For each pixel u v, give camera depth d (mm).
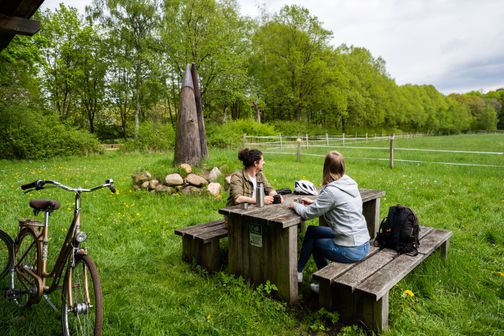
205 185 7848
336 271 2941
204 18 28359
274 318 3066
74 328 2736
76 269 2637
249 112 42062
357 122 50875
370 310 2822
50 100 34969
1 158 18047
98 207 6832
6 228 5535
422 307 3176
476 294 3393
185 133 8633
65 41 32750
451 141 36781
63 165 15898
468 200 6973
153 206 6871
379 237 3578
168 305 3291
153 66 30531
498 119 109938
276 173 11016
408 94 71938
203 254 4105
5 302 3158
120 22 34500
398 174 10836
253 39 38375
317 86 38906
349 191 3178
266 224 3389
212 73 29250
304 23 37656
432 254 4035
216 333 2840
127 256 4445
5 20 2988
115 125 41969
